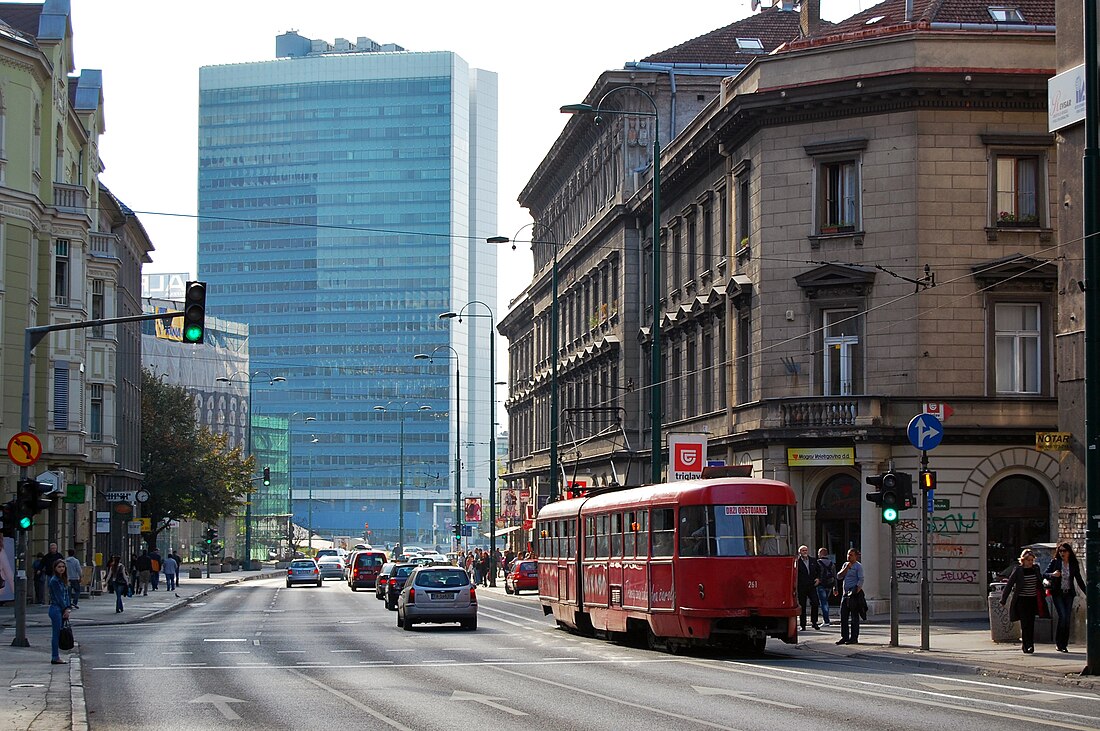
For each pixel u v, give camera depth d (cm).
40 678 2367
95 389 6638
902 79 4244
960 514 4209
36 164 5253
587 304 7369
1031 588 2662
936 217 4269
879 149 4322
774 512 2870
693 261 5466
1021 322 4291
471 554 8956
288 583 8431
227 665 2716
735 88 4741
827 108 4381
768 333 4462
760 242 4500
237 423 15625
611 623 3341
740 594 2809
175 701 2039
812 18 5644
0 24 5053
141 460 9000
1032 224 4272
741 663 2653
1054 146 4269
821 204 4419
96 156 6925
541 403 8912
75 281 5550
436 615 3875
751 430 4438
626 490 3416
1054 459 4222
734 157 4794
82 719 1758
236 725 1739
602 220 6719
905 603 4209
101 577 6500
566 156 7900
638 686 2178
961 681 2234
